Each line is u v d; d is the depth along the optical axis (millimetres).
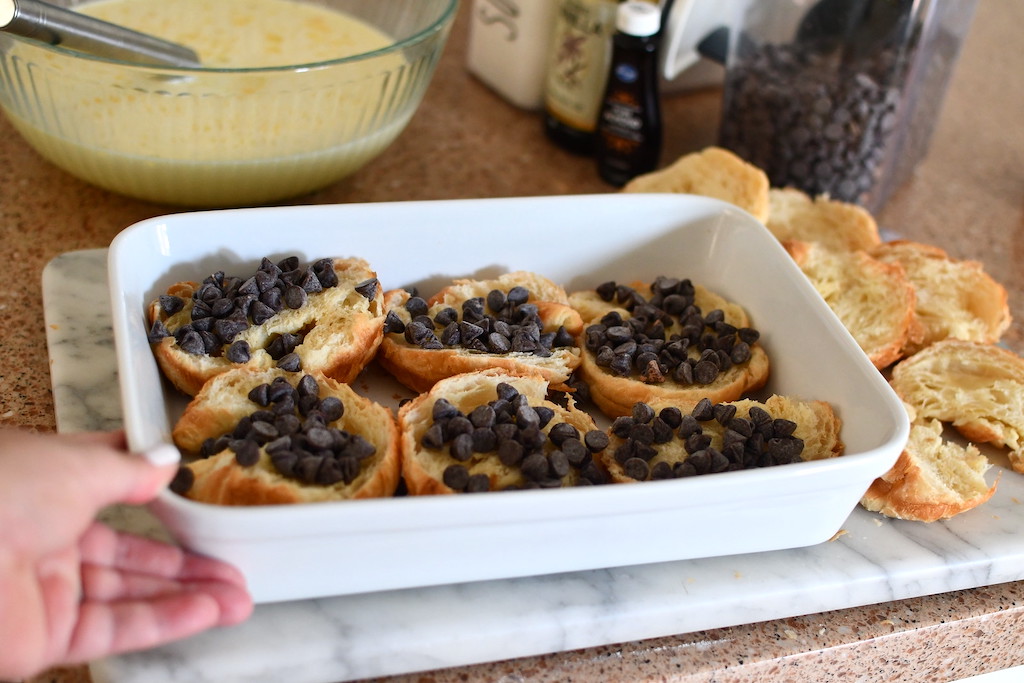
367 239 742
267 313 698
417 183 913
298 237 729
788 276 741
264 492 611
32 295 771
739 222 776
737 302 778
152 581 573
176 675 588
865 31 846
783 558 667
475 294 761
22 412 700
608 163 936
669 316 769
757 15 875
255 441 637
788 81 882
